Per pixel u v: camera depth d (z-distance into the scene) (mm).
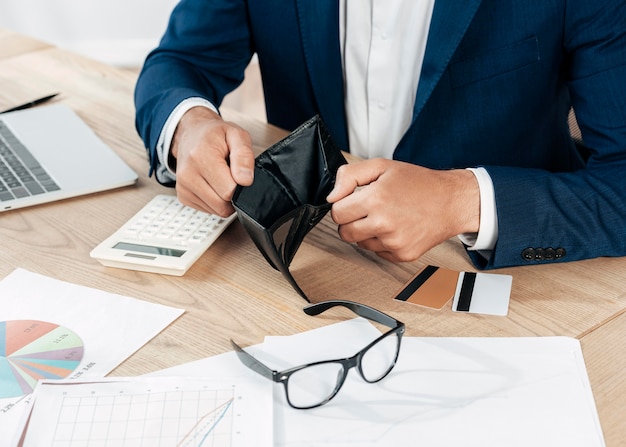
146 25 3512
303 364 809
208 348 835
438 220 945
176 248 994
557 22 1243
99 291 937
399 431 722
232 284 947
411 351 822
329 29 1372
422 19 1345
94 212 1122
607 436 712
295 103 1518
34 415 730
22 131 1353
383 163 962
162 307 906
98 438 709
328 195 957
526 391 763
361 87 1453
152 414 735
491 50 1274
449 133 1333
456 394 763
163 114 1195
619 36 1148
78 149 1292
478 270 967
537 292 917
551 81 1309
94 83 1583
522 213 964
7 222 1102
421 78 1284
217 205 1012
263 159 971
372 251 996
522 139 1354
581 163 1463
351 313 885
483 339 837
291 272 969
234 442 706
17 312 898
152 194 1174
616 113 1152
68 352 833
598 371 791
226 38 1471
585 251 967
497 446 702
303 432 723
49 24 3492
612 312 878
